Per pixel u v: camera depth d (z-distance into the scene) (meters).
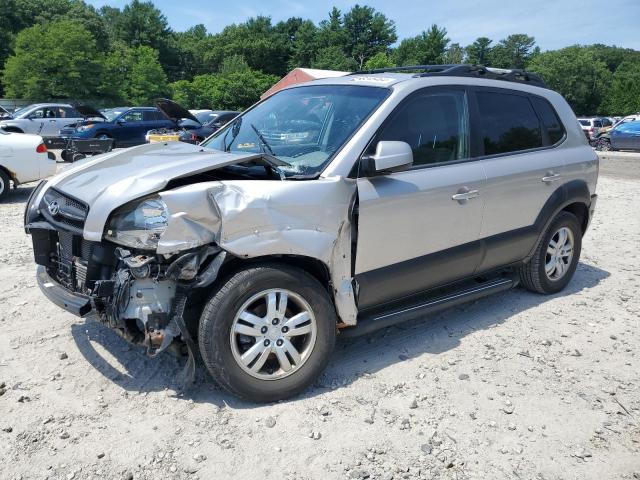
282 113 4.17
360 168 3.48
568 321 4.70
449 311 4.83
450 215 3.96
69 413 3.14
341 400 3.37
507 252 4.56
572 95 91.75
